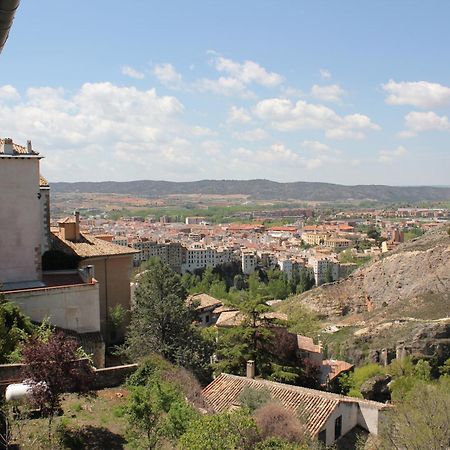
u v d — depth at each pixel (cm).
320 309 11100
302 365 4506
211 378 3347
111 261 3897
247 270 19300
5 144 3203
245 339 3959
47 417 1892
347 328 8438
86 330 3016
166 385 2217
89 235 4228
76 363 1878
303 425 2269
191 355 3178
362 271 11838
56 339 1852
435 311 8719
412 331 7331
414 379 5422
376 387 5422
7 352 2228
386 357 7131
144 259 18238
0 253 3181
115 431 1912
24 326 2570
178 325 3306
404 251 11356
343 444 2477
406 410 2559
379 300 10875
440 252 10575
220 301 8262
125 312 3862
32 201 3266
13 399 1773
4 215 3186
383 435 2481
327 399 2569
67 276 3425
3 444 1636
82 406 2109
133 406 1819
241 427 1576
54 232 4075
